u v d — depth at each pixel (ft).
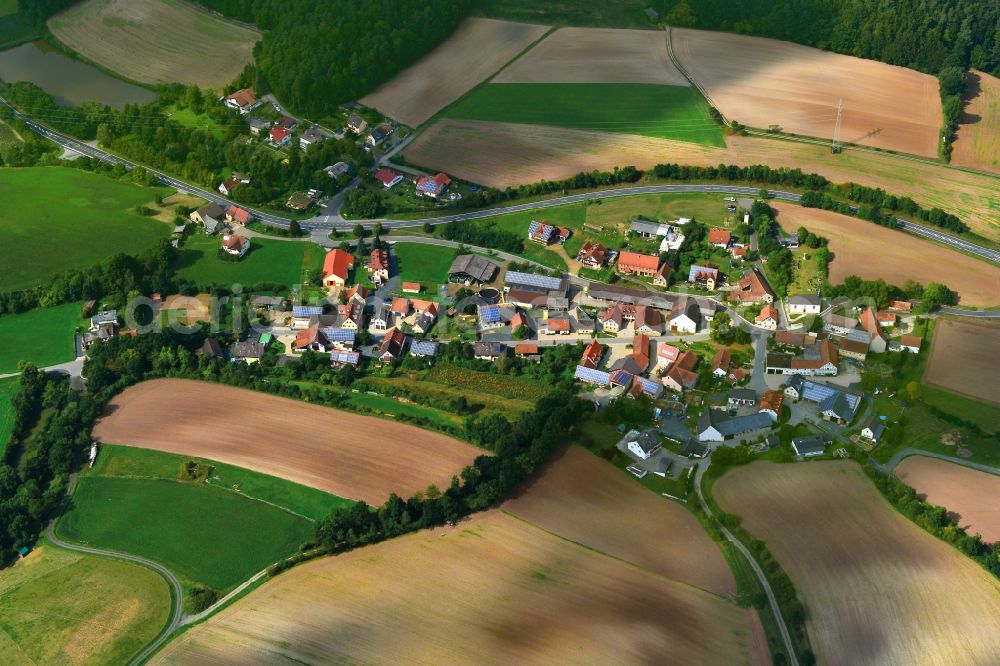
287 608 599.16
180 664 572.51
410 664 557.33
